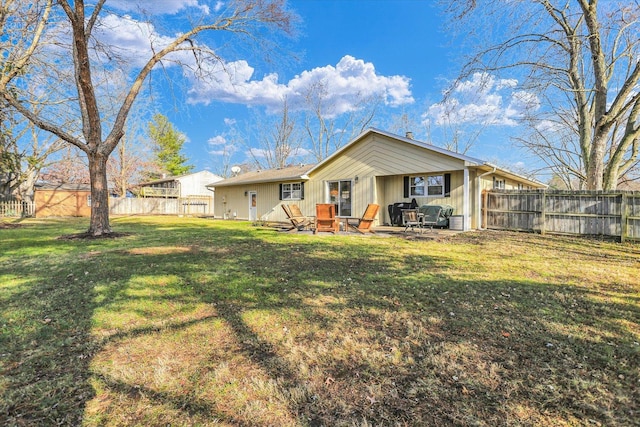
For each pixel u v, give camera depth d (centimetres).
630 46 1102
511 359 250
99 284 449
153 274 503
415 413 192
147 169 3641
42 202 2323
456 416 188
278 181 1822
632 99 1125
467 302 380
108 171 3259
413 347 271
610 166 1224
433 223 1134
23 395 208
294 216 1268
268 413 193
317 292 419
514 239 934
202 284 453
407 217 1111
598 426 179
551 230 1045
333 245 818
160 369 238
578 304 374
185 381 225
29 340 287
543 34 1253
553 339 284
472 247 793
